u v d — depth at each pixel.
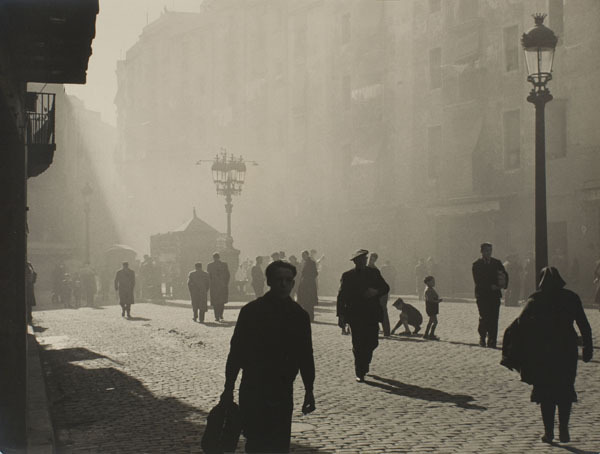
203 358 15.62
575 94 34.38
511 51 38.22
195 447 8.02
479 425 8.94
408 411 9.85
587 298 32.69
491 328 16.77
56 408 10.49
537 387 8.04
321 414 9.71
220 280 25.97
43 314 31.31
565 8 34.88
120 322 26.02
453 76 41.12
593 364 13.82
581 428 8.70
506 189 37.84
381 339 18.91
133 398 11.12
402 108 45.47
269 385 5.91
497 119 38.69
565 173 34.56
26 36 8.52
